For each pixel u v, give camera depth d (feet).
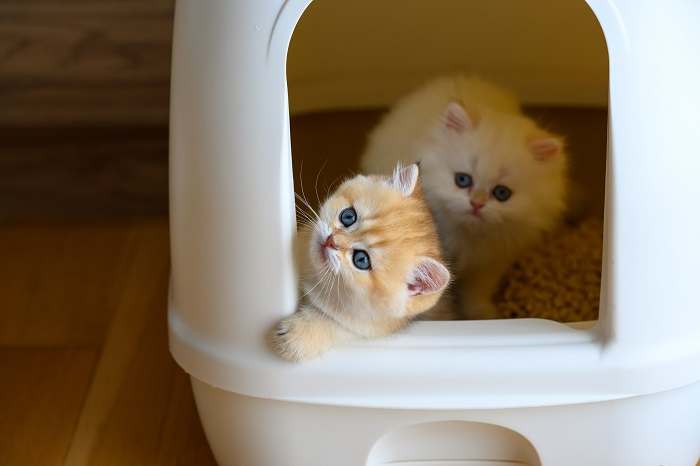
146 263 3.73
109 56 3.76
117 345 3.44
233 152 2.69
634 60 2.64
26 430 3.19
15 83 3.78
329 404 2.81
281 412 2.85
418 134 3.28
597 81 3.69
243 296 2.76
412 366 2.77
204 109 2.70
